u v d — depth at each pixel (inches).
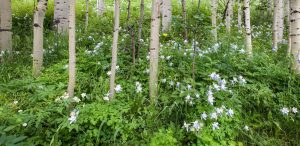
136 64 191.3
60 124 131.4
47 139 135.3
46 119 144.3
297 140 153.9
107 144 136.5
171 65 187.3
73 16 147.4
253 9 531.8
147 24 344.2
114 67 153.6
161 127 143.1
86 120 137.6
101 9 456.1
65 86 169.0
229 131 146.0
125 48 216.8
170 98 157.9
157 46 158.6
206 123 147.3
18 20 366.6
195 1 549.6
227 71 182.9
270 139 152.9
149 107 151.6
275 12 284.5
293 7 194.5
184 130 144.3
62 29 310.5
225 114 150.0
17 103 163.2
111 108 146.3
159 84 164.4
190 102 148.6
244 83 172.9
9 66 211.0
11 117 141.9
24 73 198.7
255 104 168.1
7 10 247.4
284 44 296.0
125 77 183.6
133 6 510.9
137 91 158.9
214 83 158.7
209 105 150.9
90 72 187.6
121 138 136.8
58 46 245.3
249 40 237.3
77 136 137.6
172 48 215.2
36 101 159.8
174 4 512.1
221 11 470.3
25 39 286.5
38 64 192.7
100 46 221.9
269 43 298.8
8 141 104.1
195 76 176.4
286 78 180.7
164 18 350.0
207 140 137.1
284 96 169.8
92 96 159.6
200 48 230.8
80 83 173.6
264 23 424.5
